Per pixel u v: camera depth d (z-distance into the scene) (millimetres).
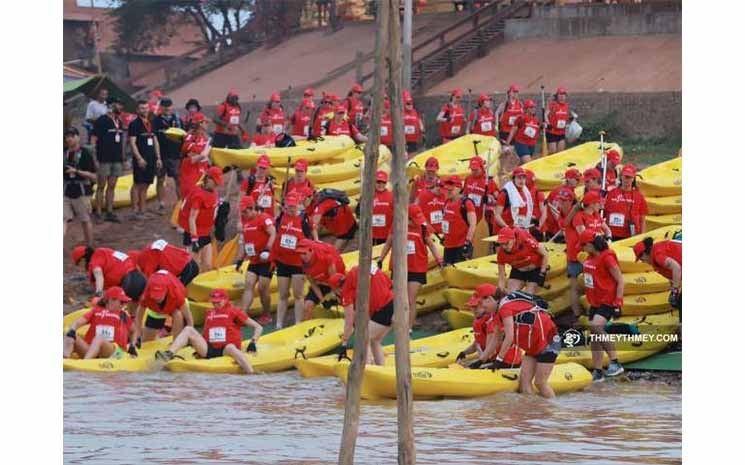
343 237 57469
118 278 49781
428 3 87562
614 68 76125
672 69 74500
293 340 50156
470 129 72750
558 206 54562
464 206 53375
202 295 55781
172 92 87125
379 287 42906
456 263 53469
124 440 34875
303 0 88125
